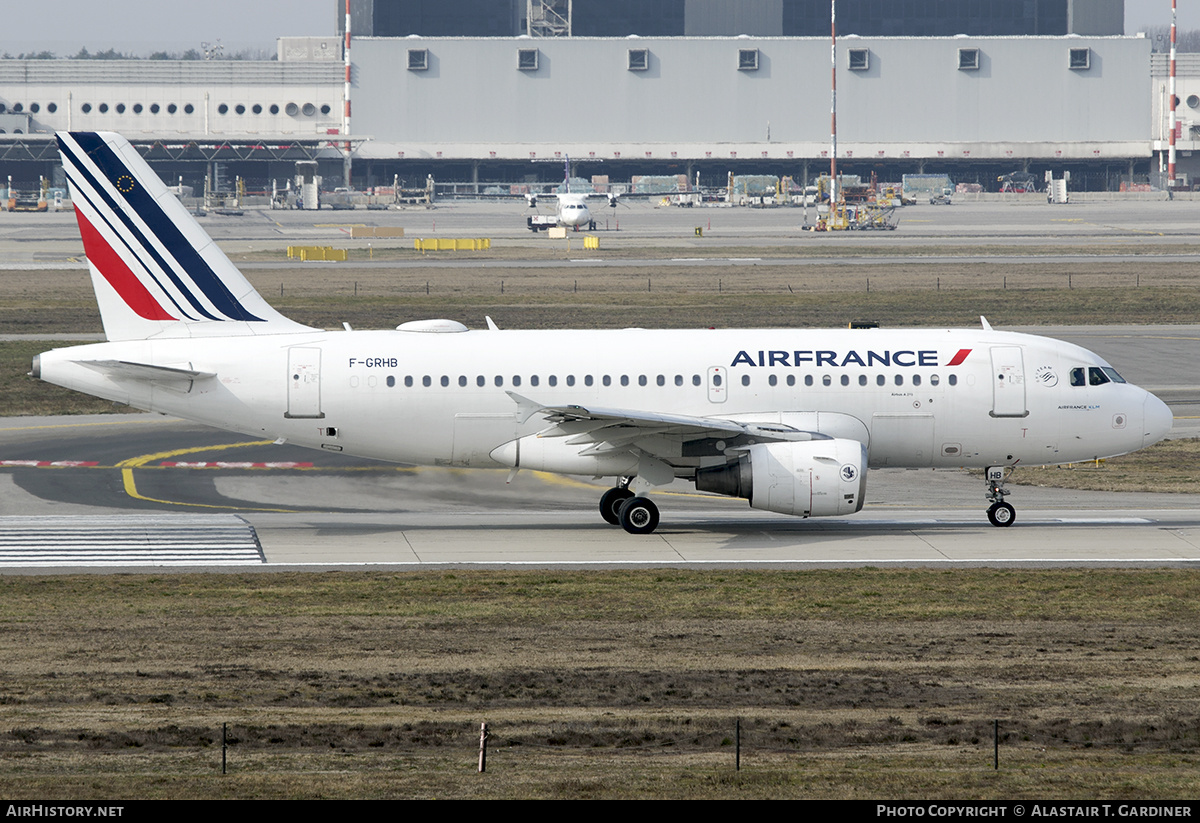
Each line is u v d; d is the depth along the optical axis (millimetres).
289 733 80875
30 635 109875
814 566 139500
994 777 69938
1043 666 99688
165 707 88062
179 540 154125
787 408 155625
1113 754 76500
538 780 69000
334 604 122312
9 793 65938
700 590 128125
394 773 70938
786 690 92688
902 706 88375
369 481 198250
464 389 156125
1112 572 135000
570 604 122250
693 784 68125
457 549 149500
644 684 94438
